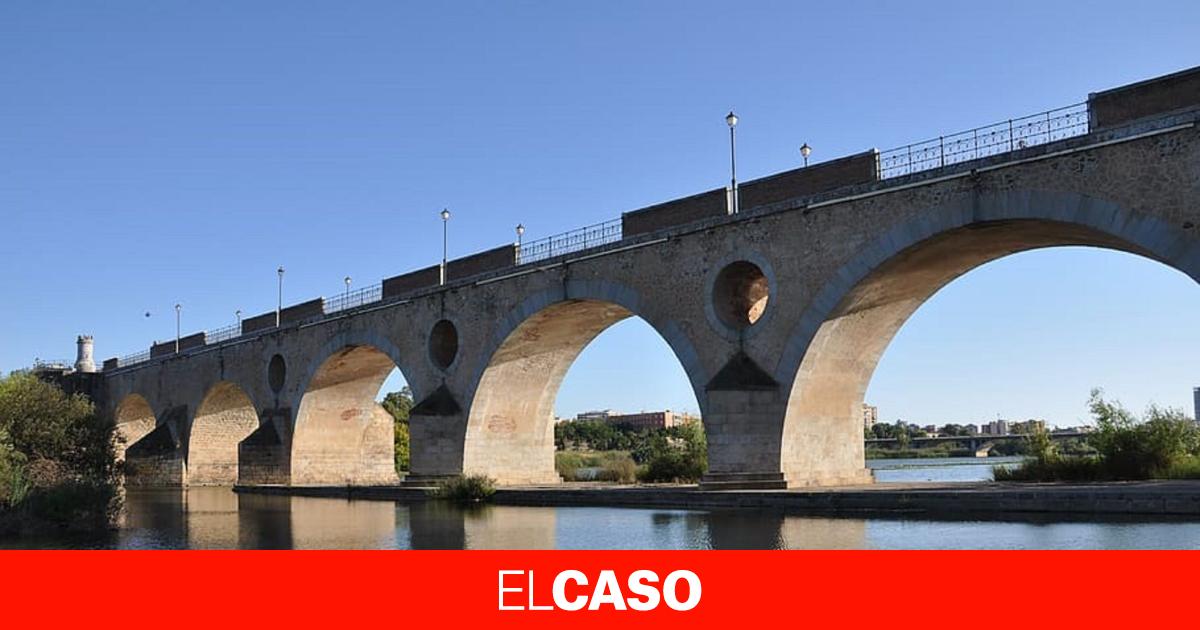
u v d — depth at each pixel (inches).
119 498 1261.1
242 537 1010.1
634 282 1451.8
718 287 1341.0
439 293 1824.6
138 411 3166.8
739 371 1273.4
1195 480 1266.0
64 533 1082.1
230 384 2500.0
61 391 1688.0
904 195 1139.9
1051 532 788.0
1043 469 1392.7
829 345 1259.8
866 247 1170.0
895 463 3499.0
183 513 1418.6
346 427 2278.5
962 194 1090.7
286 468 2201.0
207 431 2682.1
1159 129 957.2
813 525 919.7
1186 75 957.2
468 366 1748.3
